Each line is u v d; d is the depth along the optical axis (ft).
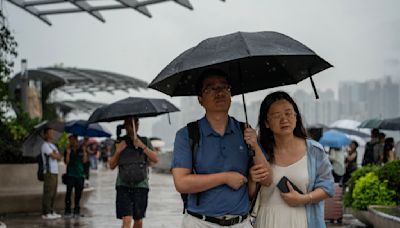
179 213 48.39
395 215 32.12
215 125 14.64
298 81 16.12
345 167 57.72
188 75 15.75
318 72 15.24
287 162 15.42
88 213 48.37
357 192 38.83
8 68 58.49
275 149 15.57
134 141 28.76
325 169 15.48
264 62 15.70
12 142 54.49
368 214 36.35
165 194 68.13
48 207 44.83
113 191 72.69
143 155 29.07
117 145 29.17
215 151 14.42
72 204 52.60
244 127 14.96
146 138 29.76
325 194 15.28
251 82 16.42
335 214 41.68
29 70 94.79
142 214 29.12
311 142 15.65
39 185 52.39
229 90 14.76
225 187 14.32
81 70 109.09
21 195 47.98
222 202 14.24
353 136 88.22
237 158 14.51
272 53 13.17
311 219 15.28
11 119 57.77
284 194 15.10
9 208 47.52
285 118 15.20
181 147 14.57
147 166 29.43
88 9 58.85
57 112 141.79
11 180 50.52
